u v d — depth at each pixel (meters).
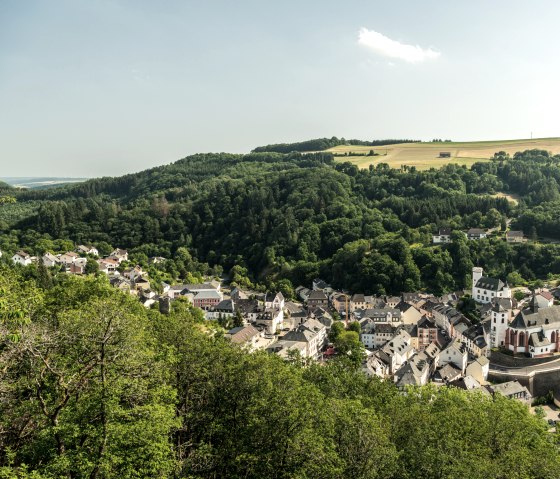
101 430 35.19
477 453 52.09
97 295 72.00
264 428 45.34
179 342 56.28
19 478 31.16
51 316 54.66
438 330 174.38
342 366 88.62
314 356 155.62
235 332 152.38
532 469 52.19
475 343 151.75
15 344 35.09
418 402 75.31
